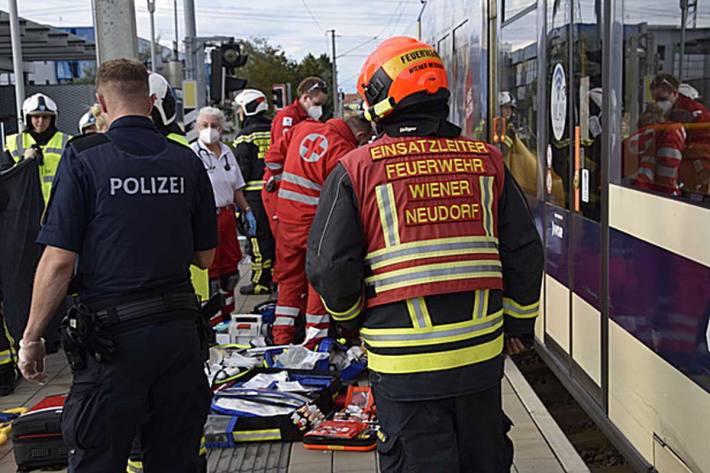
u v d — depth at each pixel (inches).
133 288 123.6
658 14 134.5
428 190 115.9
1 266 241.9
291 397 192.1
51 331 268.4
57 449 173.6
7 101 1042.7
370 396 200.5
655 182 135.4
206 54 594.9
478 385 116.3
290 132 278.7
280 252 246.8
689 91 123.0
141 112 130.6
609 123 156.9
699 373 120.7
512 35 244.2
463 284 114.7
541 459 168.7
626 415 151.6
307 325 238.5
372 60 121.6
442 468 115.5
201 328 133.3
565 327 191.8
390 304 115.8
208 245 139.3
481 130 293.7
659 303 134.3
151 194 125.7
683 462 127.2
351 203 116.2
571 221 184.4
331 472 167.3
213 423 183.5
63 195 121.3
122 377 122.2
